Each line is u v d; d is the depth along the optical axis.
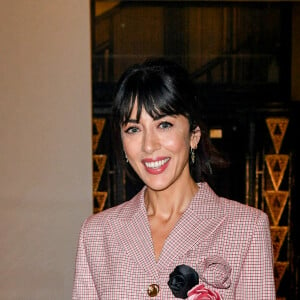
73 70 3.04
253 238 1.36
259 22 4.15
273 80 4.20
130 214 1.48
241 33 4.16
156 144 1.34
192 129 1.42
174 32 4.12
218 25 4.14
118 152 1.50
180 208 1.45
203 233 1.38
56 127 3.06
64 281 3.10
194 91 1.39
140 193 1.53
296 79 4.19
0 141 3.03
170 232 1.40
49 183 3.08
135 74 1.35
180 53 4.14
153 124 1.35
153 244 1.43
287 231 4.26
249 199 4.24
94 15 4.05
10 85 3.01
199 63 4.16
